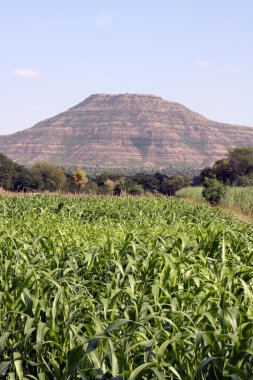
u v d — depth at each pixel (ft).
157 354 17.84
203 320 20.85
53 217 62.90
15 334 21.81
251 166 372.58
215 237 35.91
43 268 27.94
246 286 23.08
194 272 27.73
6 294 23.41
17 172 375.04
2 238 34.81
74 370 17.53
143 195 142.10
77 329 20.16
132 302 24.14
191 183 412.36
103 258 31.50
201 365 16.66
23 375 20.61
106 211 85.25
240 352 17.47
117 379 17.04
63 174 421.18
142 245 33.40
